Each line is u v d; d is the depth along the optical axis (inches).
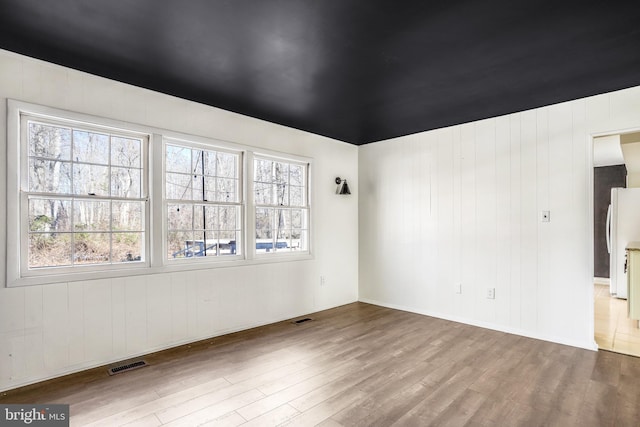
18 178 98.1
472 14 76.9
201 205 140.4
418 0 71.4
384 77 111.5
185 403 88.7
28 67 99.3
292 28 82.7
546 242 138.4
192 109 134.6
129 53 96.2
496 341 135.4
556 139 136.6
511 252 147.1
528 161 143.4
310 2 72.2
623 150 173.9
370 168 201.6
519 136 145.8
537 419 81.7
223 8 74.5
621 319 166.7
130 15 77.5
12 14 77.1
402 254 185.6
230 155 150.5
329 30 83.6
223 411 85.0
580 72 108.3
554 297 135.9
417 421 80.9
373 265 199.3
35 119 102.0
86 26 82.3
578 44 90.9
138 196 123.7
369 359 117.5
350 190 202.5
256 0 71.6
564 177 134.5
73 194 108.8
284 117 154.4
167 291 127.6
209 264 139.3
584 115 130.3
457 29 83.3
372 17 78.0
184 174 135.7
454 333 145.3
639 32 84.8
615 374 105.9
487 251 154.0
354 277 204.7
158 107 125.6
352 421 81.0
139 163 124.5
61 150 108.0
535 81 115.1
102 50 94.7
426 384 99.3
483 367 110.9
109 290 114.0
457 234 164.1
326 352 124.0
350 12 75.9
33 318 99.5
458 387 97.6
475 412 84.7
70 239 109.0
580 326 129.9
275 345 131.1
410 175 182.9
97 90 111.7
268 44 90.6
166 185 129.9
